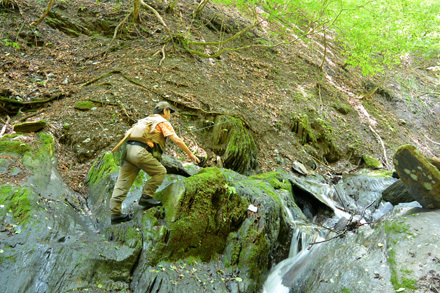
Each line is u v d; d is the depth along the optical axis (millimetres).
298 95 9398
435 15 10117
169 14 10383
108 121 5832
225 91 7965
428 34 10438
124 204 4113
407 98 13148
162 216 3738
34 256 2967
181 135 6164
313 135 8328
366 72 11008
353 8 9508
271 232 4453
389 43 10414
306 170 7215
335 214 5871
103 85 6785
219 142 6391
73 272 2996
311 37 13453
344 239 4242
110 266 3197
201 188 3990
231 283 3693
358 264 3475
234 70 9164
